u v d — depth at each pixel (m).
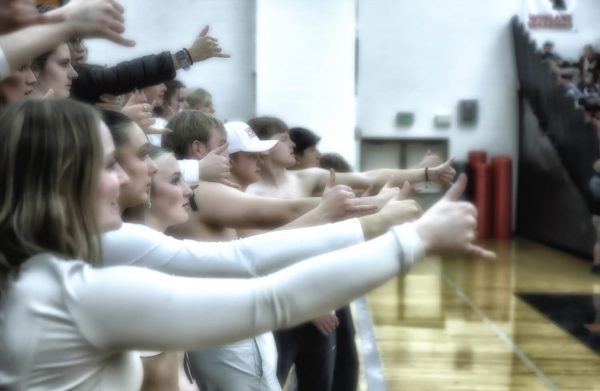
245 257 1.48
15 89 1.53
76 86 2.38
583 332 5.46
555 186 9.94
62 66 1.84
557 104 9.75
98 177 1.14
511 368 4.57
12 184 1.11
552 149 9.98
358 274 1.14
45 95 1.67
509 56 11.12
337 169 4.15
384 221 1.51
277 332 2.97
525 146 10.96
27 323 1.05
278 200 2.14
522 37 10.72
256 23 9.88
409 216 1.50
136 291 1.06
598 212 7.94
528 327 5.62
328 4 9.36
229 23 10.48
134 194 1.56
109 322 1.05
